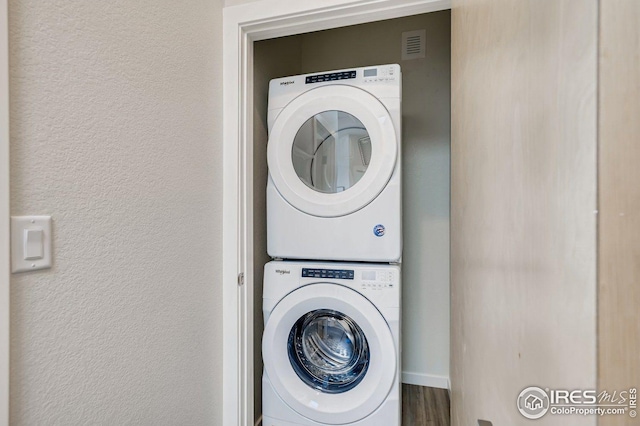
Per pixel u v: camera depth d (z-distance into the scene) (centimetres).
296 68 214
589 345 23
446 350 204
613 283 22
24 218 59
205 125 114
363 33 215
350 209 134
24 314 59
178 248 101
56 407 65
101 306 75
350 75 137
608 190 22
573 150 25
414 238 209
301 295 135
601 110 22
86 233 72
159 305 93
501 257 44
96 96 74
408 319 210
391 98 133
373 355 129
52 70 65
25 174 60
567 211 26
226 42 124
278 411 137
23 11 59
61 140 66
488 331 51
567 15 26
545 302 30
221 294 125
